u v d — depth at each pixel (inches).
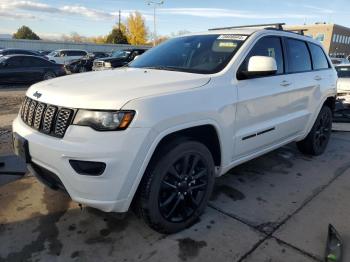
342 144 227.0
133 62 156.6
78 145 93.4
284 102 152.8
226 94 119.6
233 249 106.7
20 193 138.9
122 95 96.7
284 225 121.0
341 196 145.8
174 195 110.3
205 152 116.3
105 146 92.4
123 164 94.0
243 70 129.6
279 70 152.6
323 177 166.6
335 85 199.5
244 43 135.3
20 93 491.5
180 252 104.7
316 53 188.1
